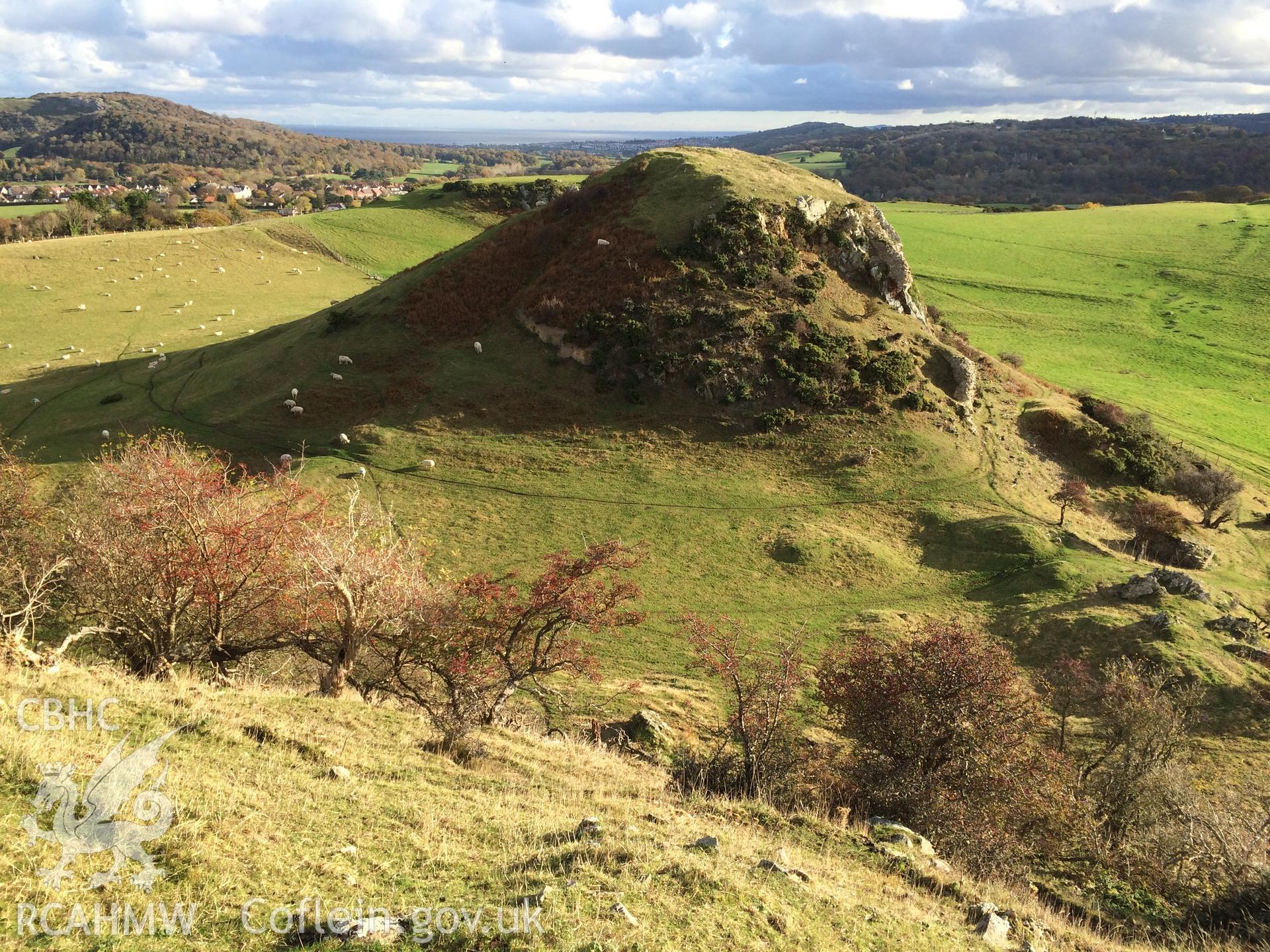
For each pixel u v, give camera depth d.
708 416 57.22
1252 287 129.00
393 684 23.89
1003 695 22.06
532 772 17.67
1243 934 16.69
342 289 115.94
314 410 58.75
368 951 8.48
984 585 45.78
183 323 93.12
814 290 63.94
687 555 46.19
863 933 11.01
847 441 55.91
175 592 20.64
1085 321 119.44
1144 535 55.19
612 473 52.97
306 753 14.74
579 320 62.00
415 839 11.78
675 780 20.59
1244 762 30.94
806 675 35.19
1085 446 63.00
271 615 23.33
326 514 27.11
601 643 37.84
